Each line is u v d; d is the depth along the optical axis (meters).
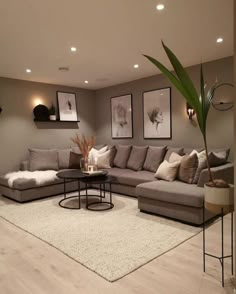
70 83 5.78
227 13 2.57
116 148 5.59
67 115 6.03
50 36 3.06
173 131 4.97
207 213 3.04
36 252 2.46
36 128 5.54
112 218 3.36
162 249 2.44
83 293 1.81
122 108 5.93
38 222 3.27
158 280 1.95
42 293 1.83
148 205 3.46
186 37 3.21
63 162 5.38
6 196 4.55
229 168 3.59
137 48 3.55
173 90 4.92
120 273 2.05
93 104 6.63
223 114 4.18
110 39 3.20
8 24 2.71
